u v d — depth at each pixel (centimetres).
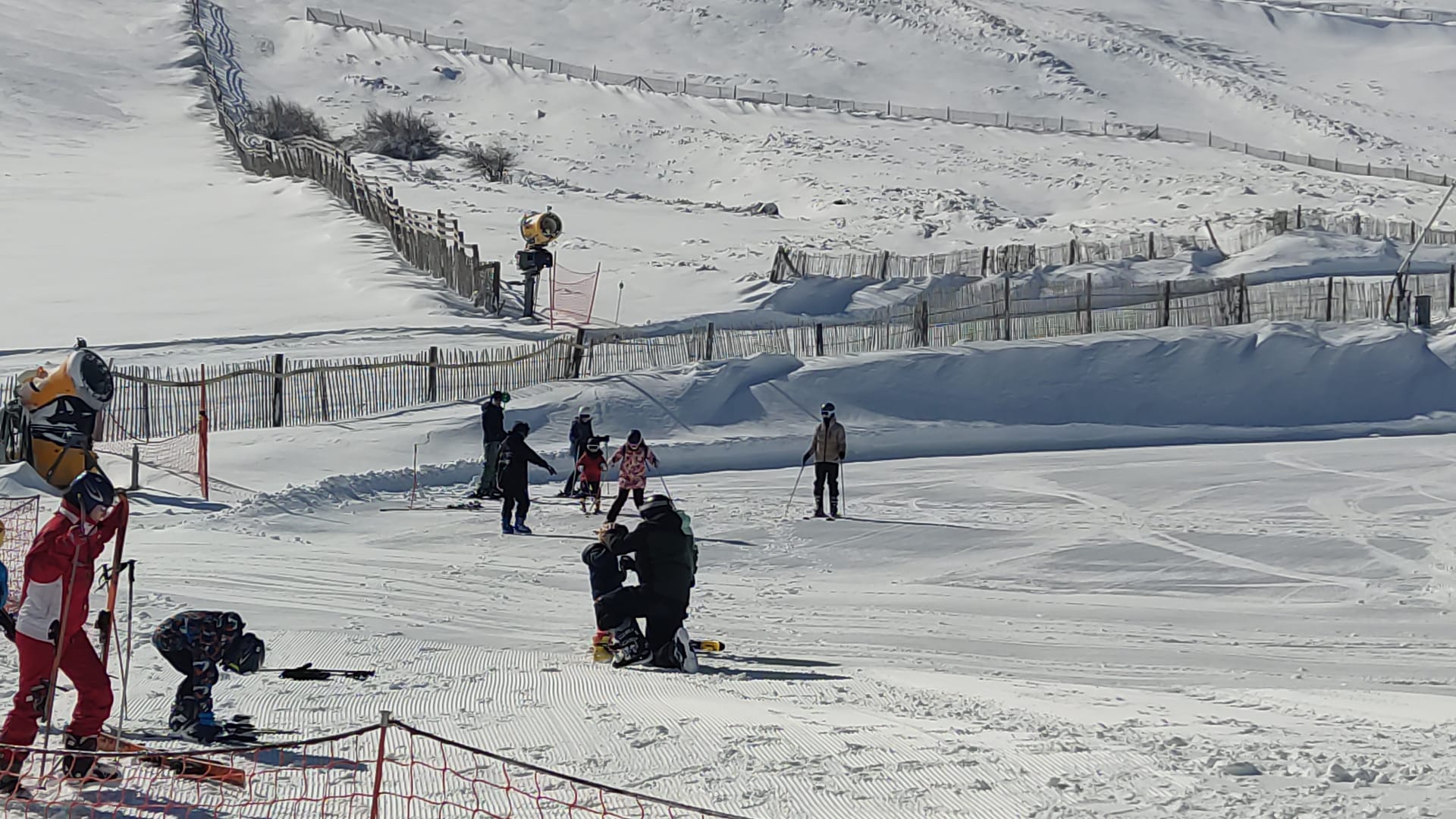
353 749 745
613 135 8875
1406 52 12731
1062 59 11181
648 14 12044
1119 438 3319
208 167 7025
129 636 712
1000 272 5056
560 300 4325
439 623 1373
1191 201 7069
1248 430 3434
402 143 8056
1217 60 12119
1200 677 1217
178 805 633
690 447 2886
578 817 608
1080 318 3809
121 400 2706
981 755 705
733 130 9138
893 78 10788
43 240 5003
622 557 1174
